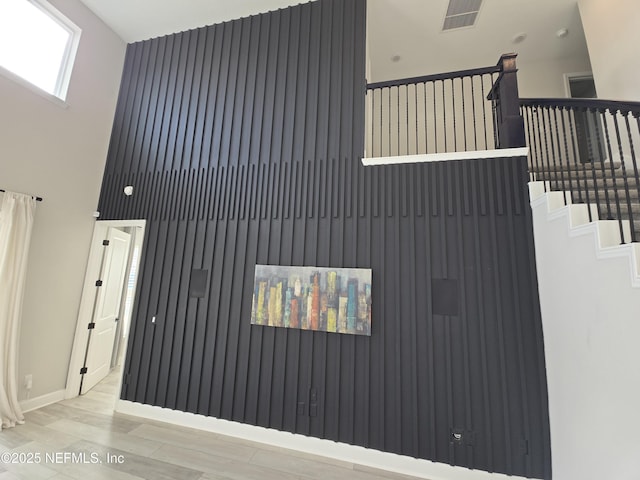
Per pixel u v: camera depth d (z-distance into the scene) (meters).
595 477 1.88
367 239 3.13
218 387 3.25
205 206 3.76
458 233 2.92
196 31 4.41
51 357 3.62
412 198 3.09
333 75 3.62
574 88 5.01
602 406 1.84
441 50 4.95
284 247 3.38
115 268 4.66
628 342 1.66
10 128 3.25
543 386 2.50
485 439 2.53
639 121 1.86
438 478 2.54
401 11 4.20
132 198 4.11
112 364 5.00
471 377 2.65
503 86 3.08
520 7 4.09
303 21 3.87
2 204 3.11
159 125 4.24
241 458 2.72
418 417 2.68
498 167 2.93
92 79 4.20
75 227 3.92
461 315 2.77
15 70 3.38
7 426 2.93
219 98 4.03
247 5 3.99
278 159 3.60
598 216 2.08
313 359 3.06
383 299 2.97
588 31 3.85
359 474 2.58
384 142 5.56
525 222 2.78
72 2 3.93
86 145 4.09
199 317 3.49
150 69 4.55
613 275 1.78
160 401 3.40
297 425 2.95
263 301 3.28
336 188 3.34
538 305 2.63
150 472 2.43
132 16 4.27
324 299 3.09
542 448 2.43
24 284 3.30
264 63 3.92
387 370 2.84
